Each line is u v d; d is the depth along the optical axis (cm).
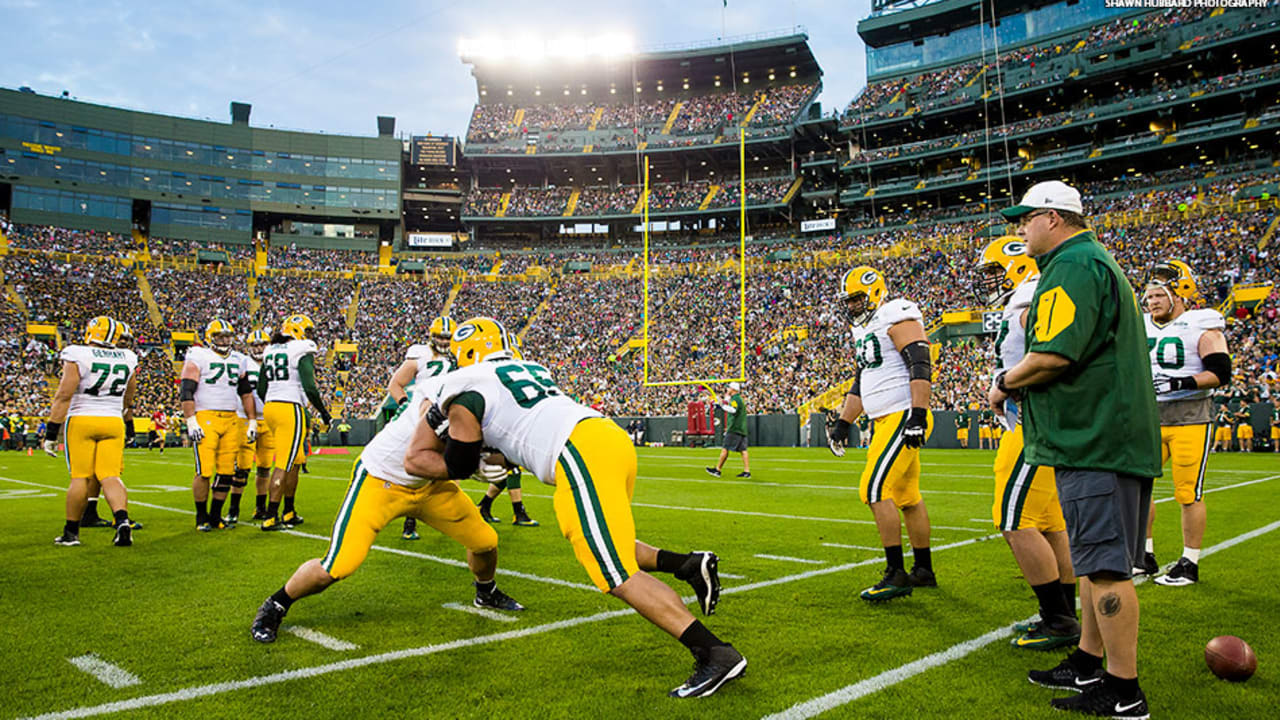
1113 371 249
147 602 398
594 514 273
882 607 385
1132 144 3553
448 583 448
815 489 1026
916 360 397
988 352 2548
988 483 1076
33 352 3170
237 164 4853
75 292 3700
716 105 5019
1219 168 3381
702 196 4853
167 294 3950
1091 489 247
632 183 5191
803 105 4759
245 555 533
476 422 293
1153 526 647
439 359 579
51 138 4388
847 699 259
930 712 247
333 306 4162
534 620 367
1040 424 262
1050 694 263
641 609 269
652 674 288
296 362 675
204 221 4750
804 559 516
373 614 378
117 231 4516
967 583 438
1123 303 253
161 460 1736
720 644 266
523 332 3916
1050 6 4106
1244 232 2752
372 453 344
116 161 4547
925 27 4406
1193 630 337
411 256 4881
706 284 3916
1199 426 443
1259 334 2225
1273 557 501
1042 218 271
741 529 653
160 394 3139
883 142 4503
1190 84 3494
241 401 679
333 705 256
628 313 3869
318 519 730
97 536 618
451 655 312
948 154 4059
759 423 2525
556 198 5128
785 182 4728
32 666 295
